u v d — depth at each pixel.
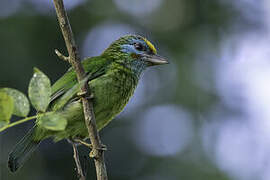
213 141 13.26
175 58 14.63
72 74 7.90
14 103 4.78
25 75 13.31
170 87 14.22
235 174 12.61
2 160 13.10
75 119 7.64
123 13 15.42
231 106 13.63
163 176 13.10
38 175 13.37
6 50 13.31
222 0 15.20
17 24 13.73
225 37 14.86
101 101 8.07
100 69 8.29
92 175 13.30
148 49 9.43
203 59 14.59
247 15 14.98
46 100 4.83
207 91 13.88
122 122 14.10
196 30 15.05
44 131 7.66
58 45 14.14
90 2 15.32
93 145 6.46
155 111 14.08
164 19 15.38
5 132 13.21
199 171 12.78
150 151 13.65
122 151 13.76
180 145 13.46
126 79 8.67
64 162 13.58
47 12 14.25
